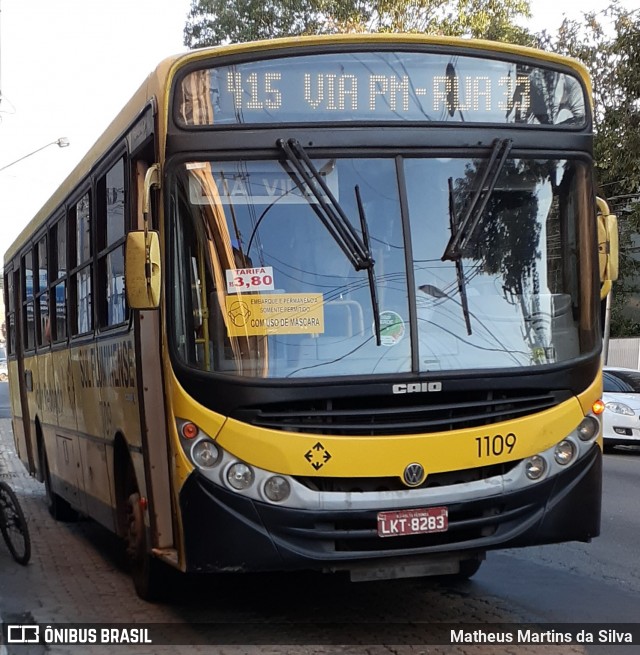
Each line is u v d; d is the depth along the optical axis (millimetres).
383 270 5996
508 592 7461
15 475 17047
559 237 6363
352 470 5656
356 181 6066
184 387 5820
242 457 5684
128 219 6988
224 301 5902
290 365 5812
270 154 6023
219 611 7008
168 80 6051
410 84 6246
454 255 6070
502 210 6250
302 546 5691
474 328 6051
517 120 6391
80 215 9023
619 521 10578
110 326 7691
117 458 7602
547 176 6391
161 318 6078
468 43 6348
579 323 6340
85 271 8812
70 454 9891
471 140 6250
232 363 5816
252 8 35531
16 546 9055
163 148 6027
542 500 6004
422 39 6289
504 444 5883
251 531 5656
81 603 7375
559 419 6059
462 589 7566
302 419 5711
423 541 5812
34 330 12164
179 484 5809
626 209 28547
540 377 6055
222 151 6012
